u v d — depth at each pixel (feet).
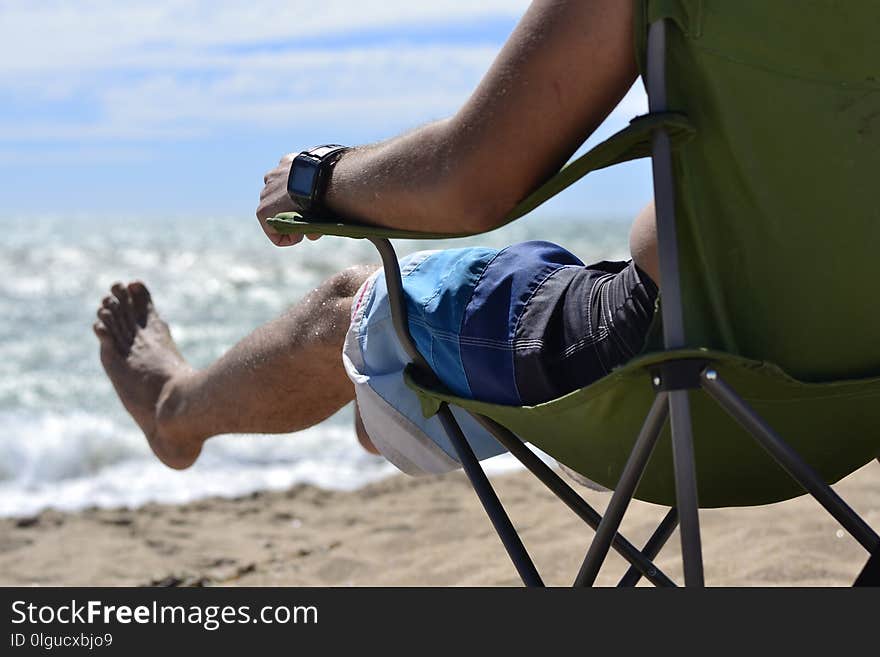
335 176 4.61
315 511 14.62
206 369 6.50
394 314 4.94
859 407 4.33
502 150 3.86
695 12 3.67
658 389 3.73
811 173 3.81
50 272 100.99
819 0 3.67
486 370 4.74
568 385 4.56
